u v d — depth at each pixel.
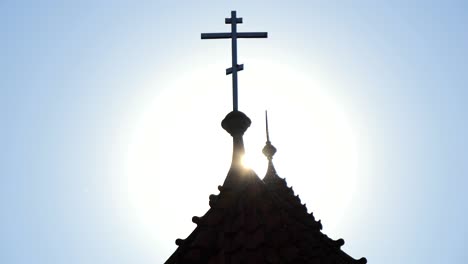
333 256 14.39
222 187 14.07
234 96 15.99
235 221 12.77
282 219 12.91
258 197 13.33
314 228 15.69
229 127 15.44
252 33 17.19
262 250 11.55
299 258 11.72
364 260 15.18
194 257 12.23
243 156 14.91
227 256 11.71
